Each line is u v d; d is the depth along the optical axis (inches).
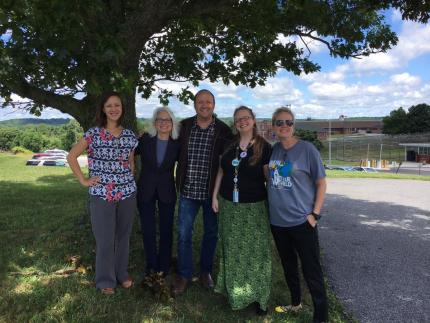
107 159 150.6
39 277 169.5
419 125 3513.8
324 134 3238.2
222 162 152.1
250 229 150.0
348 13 219.9
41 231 241.8
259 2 219.5
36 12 142.2
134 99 218.4
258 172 147.9
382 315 153.6
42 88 197.3
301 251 140.9
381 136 2997.0
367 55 247.3
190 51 229.0
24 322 136.6
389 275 196.1
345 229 293.7
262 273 150.5
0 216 291.7
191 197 163.0
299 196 139.3
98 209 151.6
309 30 236.1
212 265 175.9
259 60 284.2
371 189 546.6
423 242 257.8
